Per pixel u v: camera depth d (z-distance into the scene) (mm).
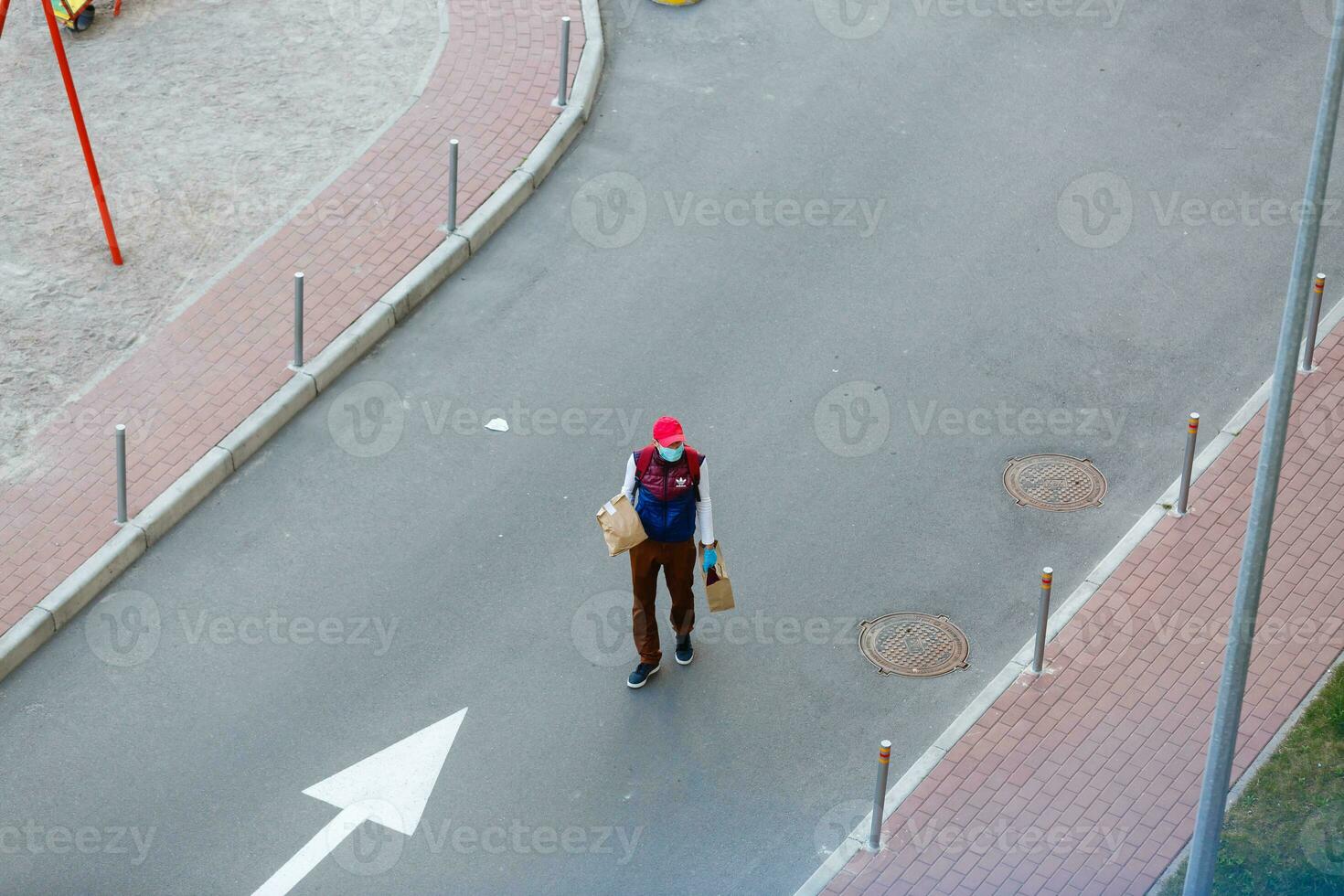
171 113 45656
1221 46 48375
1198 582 32781
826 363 38312
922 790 28844
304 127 45125
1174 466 35562
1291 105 46000
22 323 38906
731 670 31359
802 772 29375
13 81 46812
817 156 44531
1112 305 39812
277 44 48500
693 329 39281
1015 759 29312
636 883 27516
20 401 36906
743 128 45562
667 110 46219
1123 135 45094
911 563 33500
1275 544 33500
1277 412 21609
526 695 30953
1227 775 23500
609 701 30812
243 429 36219
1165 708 30172
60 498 34656
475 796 29094
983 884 27062
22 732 30469
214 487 35531
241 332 38812
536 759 29750
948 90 46812
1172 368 38094
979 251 41469
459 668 31484
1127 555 33438
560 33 48656
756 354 38594
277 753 29953
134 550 33906
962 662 31453
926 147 44812
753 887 27375
